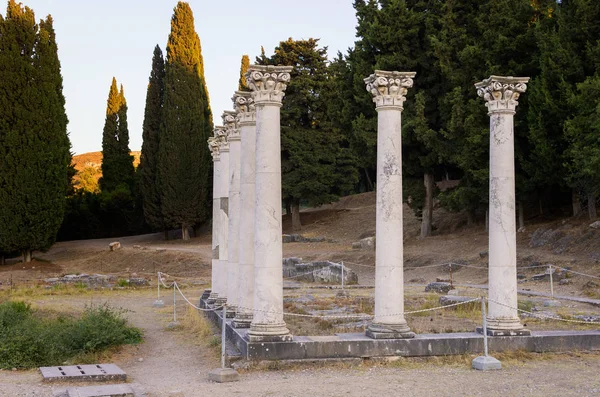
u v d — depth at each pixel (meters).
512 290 15.67
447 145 39.66
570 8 35.56
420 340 14.89
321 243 51.75
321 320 20.53
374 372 13.70
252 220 17.75
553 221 37.97
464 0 40.12
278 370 14.06
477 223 44.44
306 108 57.56
